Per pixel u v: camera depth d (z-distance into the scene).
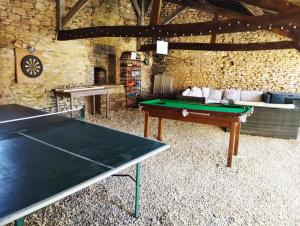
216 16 5.47
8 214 1.13
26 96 5.25
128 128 5.50
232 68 8.15
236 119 3.37
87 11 6.28
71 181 1.49
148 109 4.33
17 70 4.98
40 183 1.46
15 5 4.84
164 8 8.62
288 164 3.66
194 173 3.25
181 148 4.26
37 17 5.22
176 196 2.66
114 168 1.69
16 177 1.53
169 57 8.81
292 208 2.48
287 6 2.87
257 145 4.59
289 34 3.32
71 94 5.43
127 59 7.52
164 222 2.21
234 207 2.48
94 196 2.60
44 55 5.45
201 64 8.48
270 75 7.74
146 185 2.88
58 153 1.95
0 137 2.33
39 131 2.55
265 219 2.29
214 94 7.73
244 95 7.44
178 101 4.76
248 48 5.78
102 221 2.20
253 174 3.27
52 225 2.11
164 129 5.54
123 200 2.54
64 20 5.48
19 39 4.98
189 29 3.94
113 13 7.08
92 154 1.94
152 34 4.29
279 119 5.00
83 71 6.42
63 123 2.89
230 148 3.45
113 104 7.36
